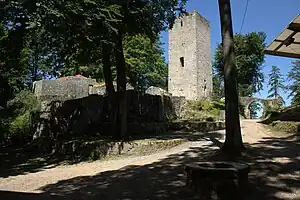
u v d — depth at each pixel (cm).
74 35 1466
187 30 3666
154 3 1631
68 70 3488
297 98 3350
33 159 1620
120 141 1472
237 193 595
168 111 2570
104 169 1111
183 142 1485
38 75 3997
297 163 801
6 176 1223
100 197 705
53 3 1203
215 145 1298
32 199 439
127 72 3347
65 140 1811
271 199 592
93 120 2175
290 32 1473
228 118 957
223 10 988
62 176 1093
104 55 1708
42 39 1514
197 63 3578
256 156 903
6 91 2139
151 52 3703
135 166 1038
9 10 1343
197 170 630
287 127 1544
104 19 1338
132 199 662
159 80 4369
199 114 2770
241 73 4497
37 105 2309
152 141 1423
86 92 2584
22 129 2231
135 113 2306
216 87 4331
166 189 704
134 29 1628
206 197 608
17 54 1756
